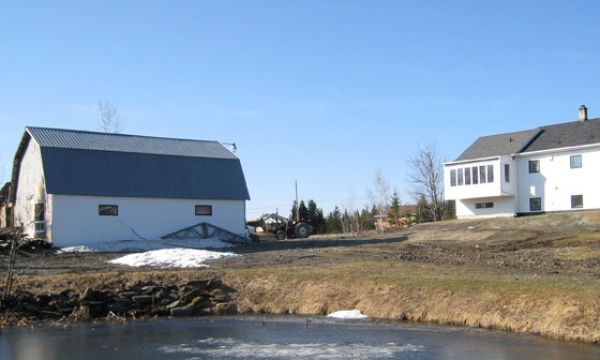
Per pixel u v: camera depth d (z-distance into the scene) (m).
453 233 41.22
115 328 18.94
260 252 31.73
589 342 15.14
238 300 22.12
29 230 37.72
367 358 14.41
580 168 47.50
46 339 17.22
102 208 36.78
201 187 40.66
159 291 21.98
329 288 21.59
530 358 13.90
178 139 44.28
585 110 51.34
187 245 36.56
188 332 18.14
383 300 20.09
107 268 25.75
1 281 21.70
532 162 50.50
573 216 42.53
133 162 39.03
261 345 16.08
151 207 38.53
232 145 45.09
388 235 44.56
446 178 54.75
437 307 18.91
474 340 15.91
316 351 15.23
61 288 21.42
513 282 19.06
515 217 47.41
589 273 21.95
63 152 36.75
